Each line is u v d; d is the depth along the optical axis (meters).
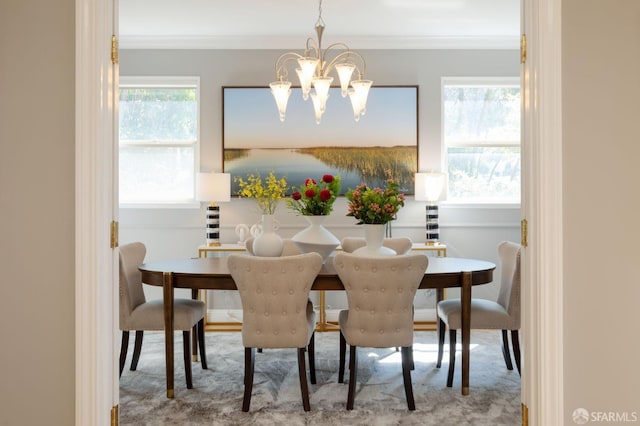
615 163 1.93
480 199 5.38
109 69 2.06
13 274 1.98
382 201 3.31
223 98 5.24
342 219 5.26
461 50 5.32
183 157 5.33
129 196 5.32
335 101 5.26
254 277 2.89
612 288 1.92
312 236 3.49
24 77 1.97
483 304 3.56
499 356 4.08
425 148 5.30
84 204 1.96
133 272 3.63
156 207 5.24
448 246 5.31
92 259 1.96
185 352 3.35
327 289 3.14
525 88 2.04
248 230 5.12
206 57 5.27
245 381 2.97
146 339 4.73
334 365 3.86
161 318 3.44
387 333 2.97
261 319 2.94
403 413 2.94
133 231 5.25
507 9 4.51
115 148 2.12
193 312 3.41
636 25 1.93
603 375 1.92
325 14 4.58
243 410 2.96
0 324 1.97
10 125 1.97
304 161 5.25
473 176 5.38
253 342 2.96
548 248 1.92
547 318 1.92
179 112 5.32
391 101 5.27
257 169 5.25
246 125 5.25
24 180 1.97
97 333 1.97
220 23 4.80
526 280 2.02
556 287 1.91
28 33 1.97
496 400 3.13
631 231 1.93
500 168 5.37
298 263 2.89
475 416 2.90
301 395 3.17
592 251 1.93
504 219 5.30
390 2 4.32
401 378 3.55
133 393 3.26
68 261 1.98
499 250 3.86
